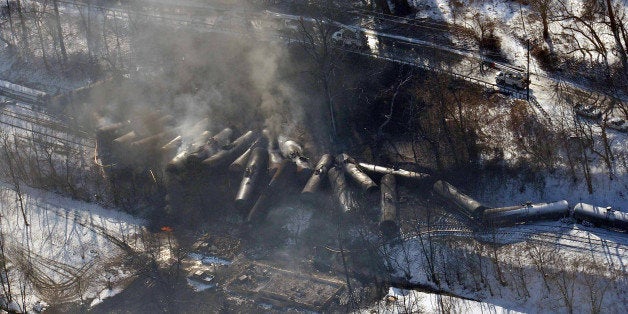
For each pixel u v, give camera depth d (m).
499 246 131.38
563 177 141.50
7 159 165.62
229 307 128.38
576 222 133.75
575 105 154.62
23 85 197.75
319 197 144.25
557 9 187.00
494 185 144.00
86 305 131.88
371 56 177.12
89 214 153.00
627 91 158.38
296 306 127.12
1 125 181.38
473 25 186.12
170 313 128.12
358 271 133.12
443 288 127.81
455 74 169.12
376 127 161.62
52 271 140.62
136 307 130.38
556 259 126.88
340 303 127.19
